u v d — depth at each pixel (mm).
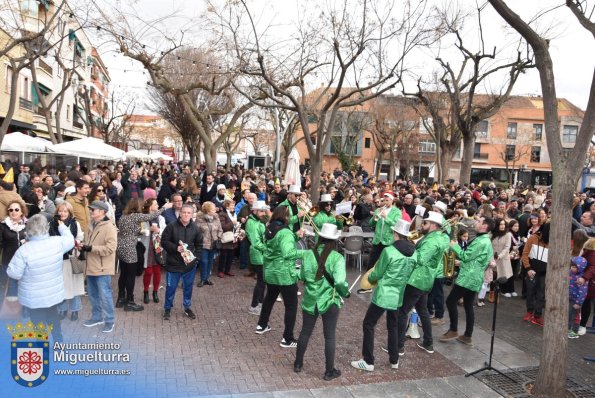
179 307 7887
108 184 12016
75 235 6781
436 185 18000
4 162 15859
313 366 5816
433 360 6270
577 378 5973
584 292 7344
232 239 9781
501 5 5406
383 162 54625
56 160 22656
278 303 8359
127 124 62438
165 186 13758
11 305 6430
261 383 5297
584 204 15055
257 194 12070
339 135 45750
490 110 18469
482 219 6805
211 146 20406
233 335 6715
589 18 5652
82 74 40406
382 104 38281
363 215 11852
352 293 9312
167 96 30141
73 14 11406
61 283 5512
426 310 6508
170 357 5863
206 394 4988
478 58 16781
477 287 6723
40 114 27875
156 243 7578
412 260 5742
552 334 5363
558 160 5406
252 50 11172
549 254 5449
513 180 50375
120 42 12570
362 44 10891
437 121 23234
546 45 5492
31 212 8461
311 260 5438
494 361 6328
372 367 5777
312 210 8680
